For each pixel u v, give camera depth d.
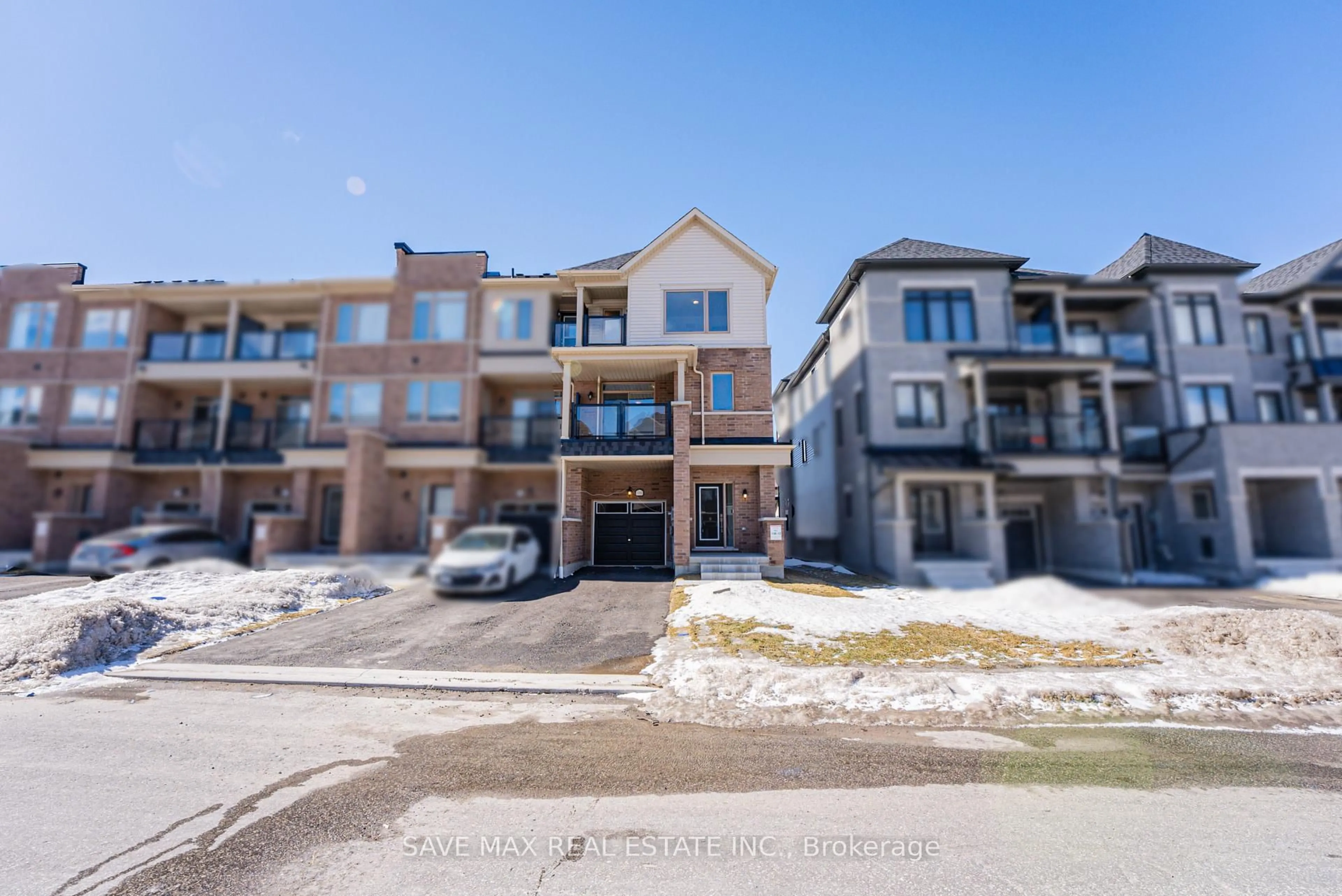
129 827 3.24
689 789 3.82
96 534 7.60
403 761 4.27
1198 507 13.95
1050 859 2.94
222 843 3.07
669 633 8.26
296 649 7.43
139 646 7.46
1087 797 3.70
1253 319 14.54
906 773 4.09
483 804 3.57
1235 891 2.66
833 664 6.75
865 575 13.99
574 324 14.66
